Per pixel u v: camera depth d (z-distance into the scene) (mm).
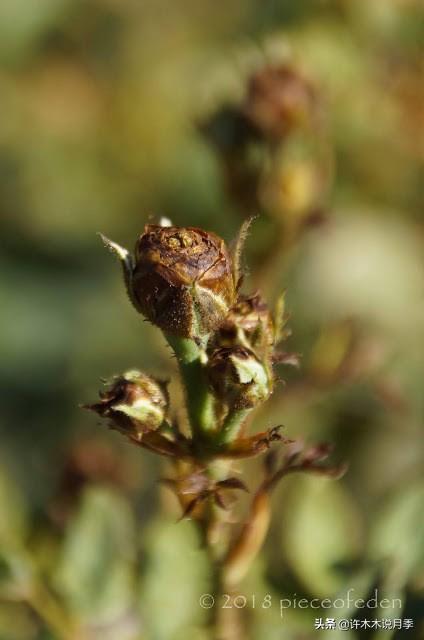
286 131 344
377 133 476
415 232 479
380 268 460
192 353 267
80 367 539
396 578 292
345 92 471
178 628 317
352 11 476
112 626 322
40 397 536
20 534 343
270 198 344
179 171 467
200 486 270
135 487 362
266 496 283
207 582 292
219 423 269
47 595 325
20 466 492
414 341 432
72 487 350
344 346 354
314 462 282
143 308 267
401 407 374
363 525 333
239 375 264
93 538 328
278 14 487
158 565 322
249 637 312
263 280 347
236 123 346
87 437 404
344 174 480
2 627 333
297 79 349
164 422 269
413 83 472
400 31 477
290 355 271
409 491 311
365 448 418
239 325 266
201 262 264
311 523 327
